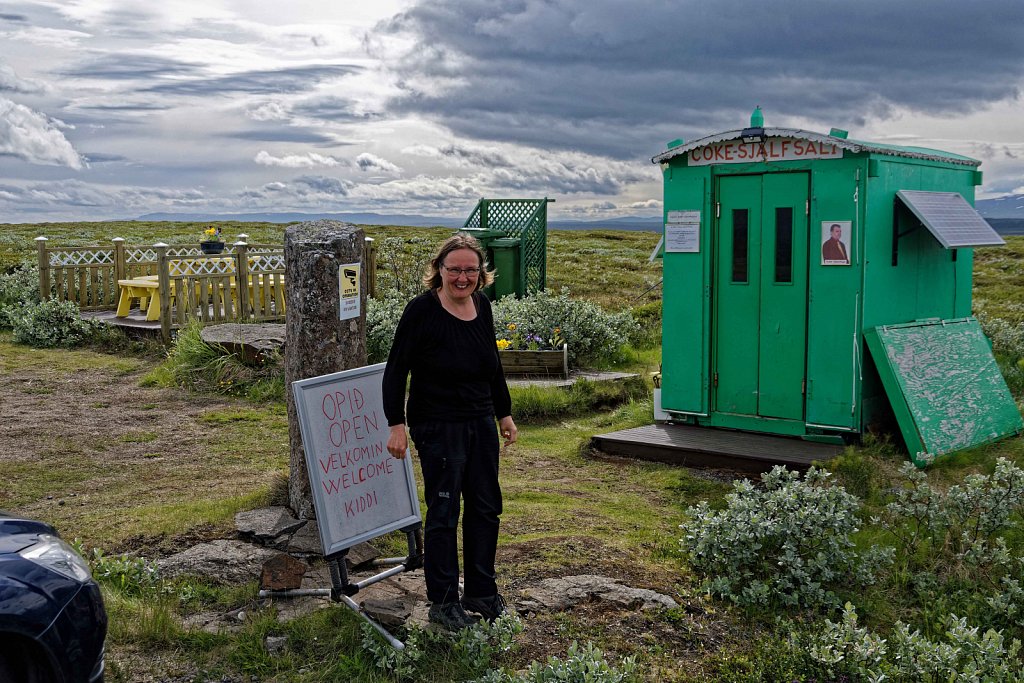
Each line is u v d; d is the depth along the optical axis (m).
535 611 4.57
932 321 8.61
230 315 15.41
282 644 4.28
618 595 4.73
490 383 4.54
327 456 4.66
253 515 5.88
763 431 8.36
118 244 16.97
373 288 17.78
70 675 3.27
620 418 9.84
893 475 7.18
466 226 17.83
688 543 5.37
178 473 7.74
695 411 8.69
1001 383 8.90
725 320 8.48
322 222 5.91
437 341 4.30
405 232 55.38
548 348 12.51
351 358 5.80
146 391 11.33
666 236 8.74
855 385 7.75
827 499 5.29
